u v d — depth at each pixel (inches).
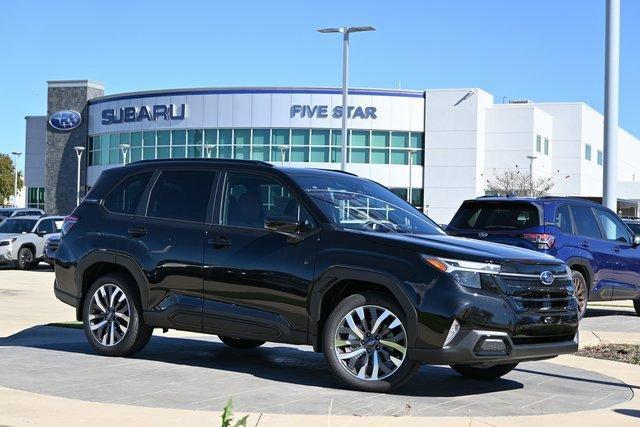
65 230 356.5
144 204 337.7
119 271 340.8
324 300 288.7
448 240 287.6
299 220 297.0
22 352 346.9
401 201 332.5
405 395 274.7
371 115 2507.4
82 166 2940.5
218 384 283.4
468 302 263.0
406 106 2536.9
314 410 245.9
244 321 301.1
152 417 229.6
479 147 2556.6
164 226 326.6
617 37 624.4
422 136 2564.0
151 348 366.6
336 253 284.4
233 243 307.1
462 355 262.2
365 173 2507.4
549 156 2792.8
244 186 317.1
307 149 2485.2
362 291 283.0
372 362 277.1
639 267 571.2
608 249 549.3
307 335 288.8
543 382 314.8
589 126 2893.7
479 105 2536.9
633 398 288.0
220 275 306.7
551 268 283.1
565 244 518.3
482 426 231.8
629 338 453.7
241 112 2511.1
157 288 322.3
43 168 3235.7
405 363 270.4
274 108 2490.2
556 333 281.0
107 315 339.0
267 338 297.1
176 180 334.3
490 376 313.9
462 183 2534.5
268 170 315.0
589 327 525.7
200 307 310.8
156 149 2623.0
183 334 424.2
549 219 515.5
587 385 311.6
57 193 2970.0
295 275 290.5
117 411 235.8
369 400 262.7
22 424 217.9
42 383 277.0
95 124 2864.2
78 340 393.7
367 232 288.5
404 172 2541.8
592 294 539.8
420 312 265.7
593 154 2965.1
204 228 316.8
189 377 295.0
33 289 745.6
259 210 309.9
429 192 2551.7
